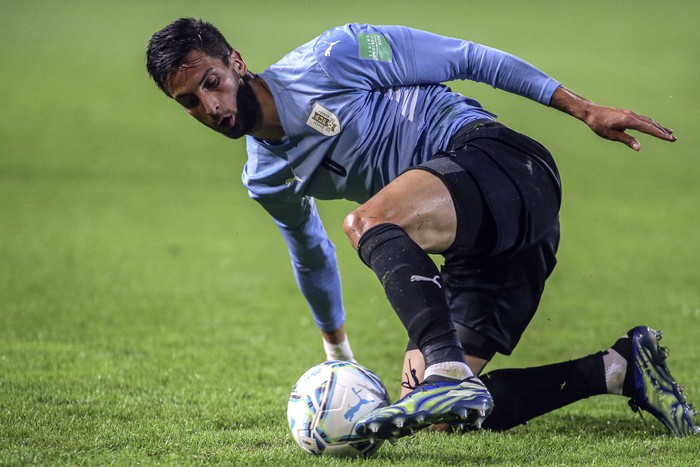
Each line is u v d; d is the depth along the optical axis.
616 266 39.22
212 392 20.05
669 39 134.62
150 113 85.06
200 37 14.50
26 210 50.34
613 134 15.47
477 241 14.41
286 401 19.41
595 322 29.78
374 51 15.12
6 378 20.69
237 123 14.84
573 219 50.56
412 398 12.77
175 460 13.93
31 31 139.12
